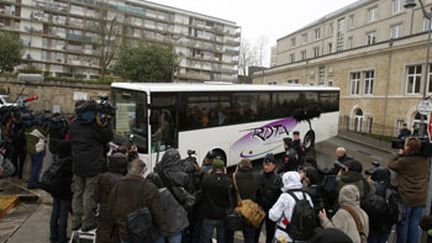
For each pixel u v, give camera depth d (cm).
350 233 435
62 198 586
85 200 561
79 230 557
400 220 585
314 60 4091
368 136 2703
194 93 1145
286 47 6206
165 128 1056
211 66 9512
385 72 2966
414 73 2717
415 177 613
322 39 5119
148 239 421
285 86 1555
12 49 4384
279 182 591
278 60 6519
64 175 581
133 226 415
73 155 557
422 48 2617
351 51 3400
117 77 4453
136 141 1022
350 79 3444
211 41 9538
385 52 2959
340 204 471
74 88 3378
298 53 5788
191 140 1139
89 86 3438
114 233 461
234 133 1298
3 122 928
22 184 955
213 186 553
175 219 465
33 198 835
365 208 533
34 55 7012
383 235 562
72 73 7338
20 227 681
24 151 998
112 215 438
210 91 1203
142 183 438
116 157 502
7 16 6700
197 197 559
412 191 611
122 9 7931
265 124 1434
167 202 464
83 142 555
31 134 897
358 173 545
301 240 433
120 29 6712
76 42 7375
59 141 587
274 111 1482
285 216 452
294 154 751
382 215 532
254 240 613
